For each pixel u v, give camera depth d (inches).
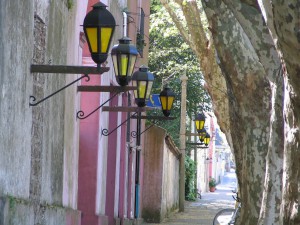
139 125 1253.1
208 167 3053.6
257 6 465.4
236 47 566.9
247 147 580.7
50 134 639.8
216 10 562.9
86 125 863.1
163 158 1423.5
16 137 524.1
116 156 1016.9
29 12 547.5
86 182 862.5
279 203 495.5
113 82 985.5
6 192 500.4
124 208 1123.3
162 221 1437.0
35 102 577.9
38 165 602.2
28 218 548.7
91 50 556.7
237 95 577.0
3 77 485.4
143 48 1274.6
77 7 763.4
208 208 1900.8
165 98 967.6
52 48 639.8
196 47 1055.0
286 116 360.8
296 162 356.5
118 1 1029.2
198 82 1839.3
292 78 340.2
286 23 323.3
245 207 587.8
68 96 713.0
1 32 476.1
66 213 701.9
